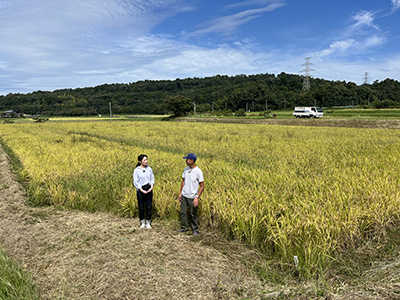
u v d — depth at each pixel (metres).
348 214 5.30
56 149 16.25
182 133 29.08
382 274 4.28
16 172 11.98
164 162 11.62
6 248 5.38
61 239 5.63
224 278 4.30
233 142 19.73
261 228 5.43
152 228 6.23
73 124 54.34
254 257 5.00
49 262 4.83
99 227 6.18
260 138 22.69
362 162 10.91
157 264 4.62
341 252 5.05
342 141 19.69
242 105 132.38
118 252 5.02
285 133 28.45
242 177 8.62
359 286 3.99
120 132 31.25
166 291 3.94
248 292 3.95
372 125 43.16
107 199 7.86
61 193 8.23
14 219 6.84
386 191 6.63
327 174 9.10
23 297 3.85
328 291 3.87
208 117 77.69
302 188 7.35
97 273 4.40
